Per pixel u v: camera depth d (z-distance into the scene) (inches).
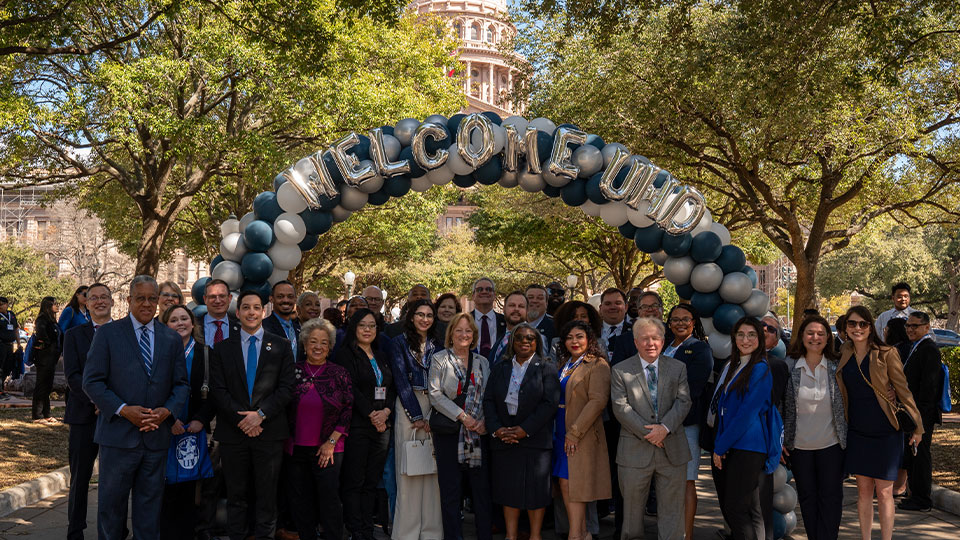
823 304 2135.8
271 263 297.9
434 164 285.3
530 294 332.2
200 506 251.4
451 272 1847.9
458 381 258.1
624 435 249.8
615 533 270.1
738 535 236.8
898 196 713.0
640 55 616.4
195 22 655.1
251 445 235.6
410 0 449.4
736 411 238.2
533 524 255.0
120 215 1098.7
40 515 285.3
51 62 669.3
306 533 251.8
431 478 263.4
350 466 254.2
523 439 252.8
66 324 431.2
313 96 664.4
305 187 285.7
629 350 273.0
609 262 1216.2
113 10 641.0
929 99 588.4
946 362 605.9
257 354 240.4
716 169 698.2
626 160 288.2
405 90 776.9
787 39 450.6
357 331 259.4
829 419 241.8
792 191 714.8
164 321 249.0
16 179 791.1
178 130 633.0
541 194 1021.8
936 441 429.7
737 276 288.5
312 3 489.4
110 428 216.5
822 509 240.8
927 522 287.6
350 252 1400.1
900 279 1673.2
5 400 588.7
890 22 419.8
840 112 546.0
